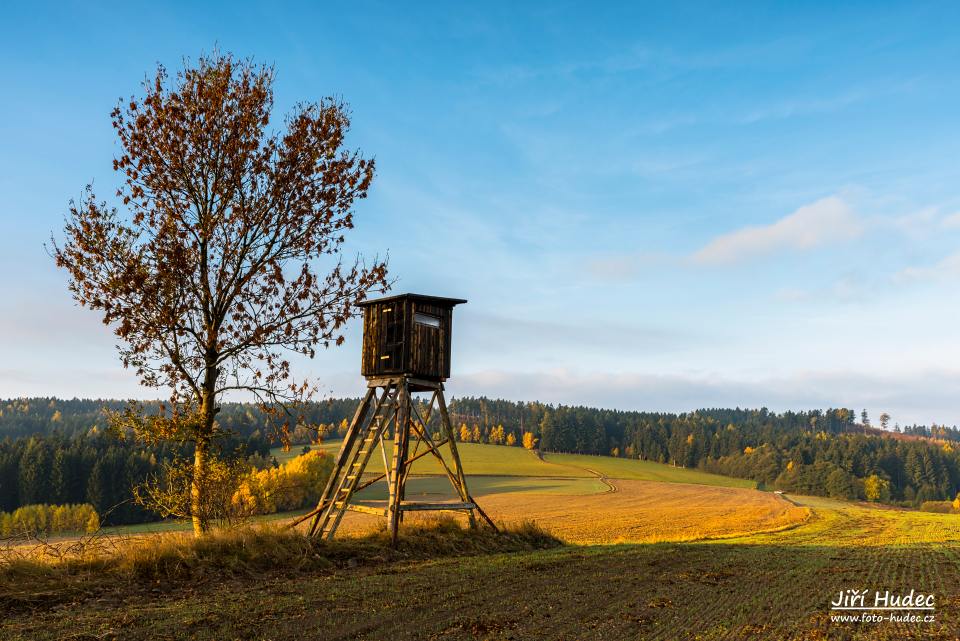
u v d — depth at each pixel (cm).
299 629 997
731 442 16900
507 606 1184
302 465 7738
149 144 1833
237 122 1866
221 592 1228
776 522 5044
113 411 1789
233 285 1920
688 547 2238
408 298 2100
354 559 1627
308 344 1930
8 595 1094
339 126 2002
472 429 19362
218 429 1884
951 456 14738
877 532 3766
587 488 10950
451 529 2050
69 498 7419
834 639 1020
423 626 1034
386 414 2097
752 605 1240
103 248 1708
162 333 1781
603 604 1221
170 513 1772
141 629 969
